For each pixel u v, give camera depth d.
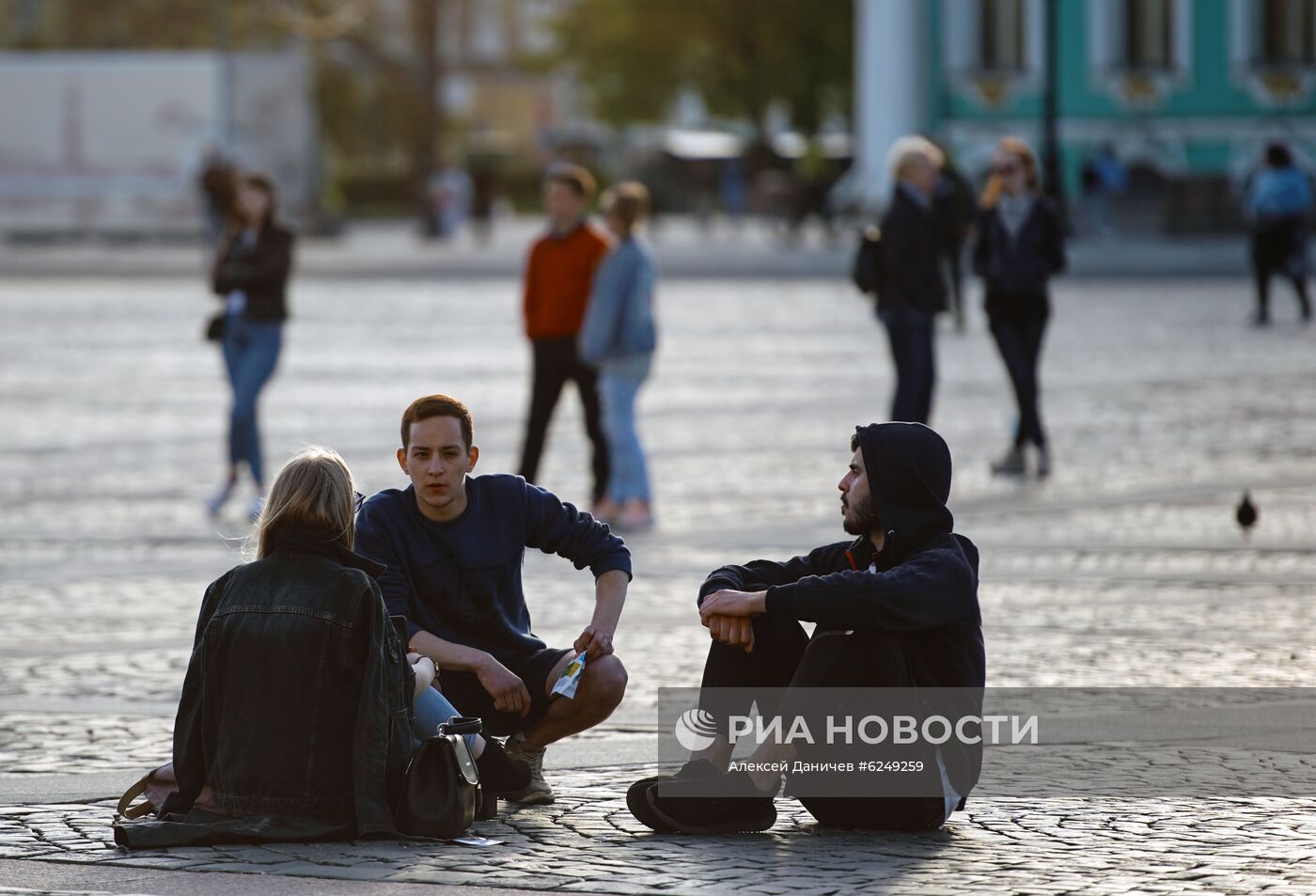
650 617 24.59
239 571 15.65
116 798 16.77
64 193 116.31
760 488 35.47
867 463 15.73
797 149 173.38
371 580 15.59
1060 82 125.12
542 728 16.73
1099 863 14.65
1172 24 123.69
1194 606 24.97
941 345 63.78
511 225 163.88
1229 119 123.25
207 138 115.31
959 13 125.12
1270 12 123.06
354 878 14.31
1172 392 48.91
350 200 189.75
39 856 14.89
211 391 52.03
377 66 172.62
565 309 33.62
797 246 120.19
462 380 53.84
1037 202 36.78
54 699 20.59
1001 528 31.22
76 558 29.58
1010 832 15.59
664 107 180.25
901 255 35.28
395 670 15.55
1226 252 103.94
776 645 16.02
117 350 63.28
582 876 14.38
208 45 161.38
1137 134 124.00
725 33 169.75
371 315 76.31
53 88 115.56
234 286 34.16
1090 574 27.28
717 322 71.31
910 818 15.47
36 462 39.91
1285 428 42.28
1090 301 77.38
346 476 15.74
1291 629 23.52
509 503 16.83
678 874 14.45
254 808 15.36
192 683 15.67
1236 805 16.31
